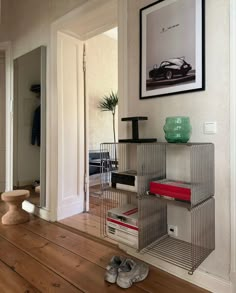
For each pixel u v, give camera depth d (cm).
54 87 274
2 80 378
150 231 171
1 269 174
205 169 149
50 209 276
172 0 172
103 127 481
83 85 309
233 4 142
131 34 198
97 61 473
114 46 514
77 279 162
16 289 151
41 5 290
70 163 294
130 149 203
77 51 299
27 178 318
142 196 166
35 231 244
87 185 312
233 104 143
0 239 224
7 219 262
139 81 193
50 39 276
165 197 155
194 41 161
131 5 198
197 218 149
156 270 175
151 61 185
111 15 242
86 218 284
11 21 345
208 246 151
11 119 355
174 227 178
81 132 307
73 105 296
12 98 349
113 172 188
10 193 272
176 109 172
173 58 172
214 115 152
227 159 147
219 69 150
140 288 154
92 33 287
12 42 344
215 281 151
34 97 306
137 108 196
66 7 258
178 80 170
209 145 151
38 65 294
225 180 148
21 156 331
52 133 275
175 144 153
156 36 181
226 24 146
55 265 180
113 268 163
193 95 162
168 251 167
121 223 176
